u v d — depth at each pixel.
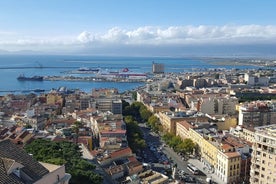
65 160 186.00
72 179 166.12
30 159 108.12
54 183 110.19
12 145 108.62
